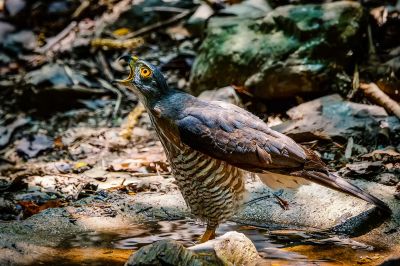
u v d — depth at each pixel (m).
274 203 9.38
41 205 9.88
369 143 11.23
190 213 9.38
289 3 14.42
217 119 8.20
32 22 16.25
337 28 12.65
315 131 11.38
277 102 12.87
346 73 12.79
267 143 8.23
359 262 7.73
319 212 9.08
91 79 14.49
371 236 8.42
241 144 8.16
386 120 11.59
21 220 9.21
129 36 15.38
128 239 8.52
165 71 14.44
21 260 7.69
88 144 12.46
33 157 12.36
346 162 10.67
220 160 8.16
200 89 13.38
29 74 14.41
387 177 9.86
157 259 7.05
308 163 8.28
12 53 15.59
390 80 12.32
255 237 8.61
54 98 13.84
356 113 11.67
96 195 9.88
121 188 10.16
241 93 12.94
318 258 7.88
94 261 7.76
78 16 16.14
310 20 12.81
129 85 8.45
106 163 11.62
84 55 15.18
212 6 15.34
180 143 8.23
